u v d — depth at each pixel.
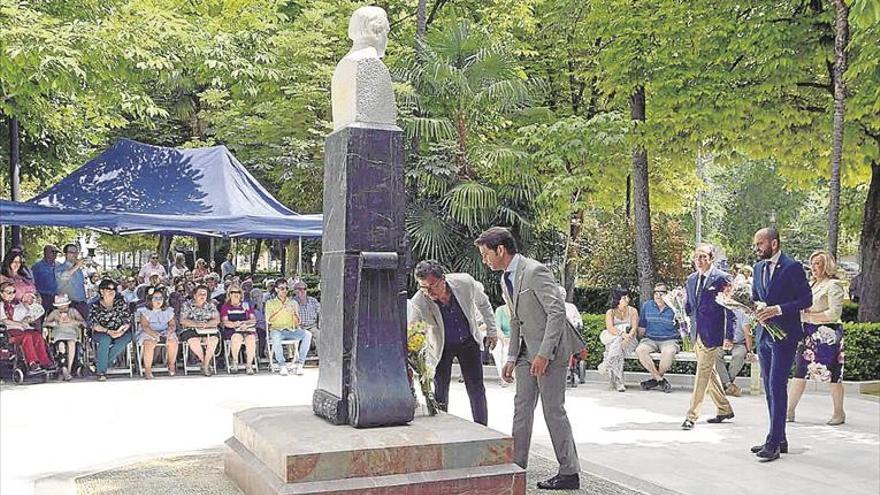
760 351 7.69
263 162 20.22
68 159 19.20
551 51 19.97
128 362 12.71
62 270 12.72
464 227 15.59
